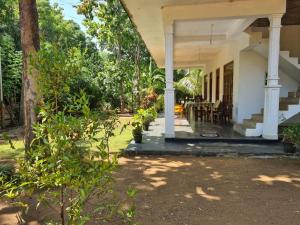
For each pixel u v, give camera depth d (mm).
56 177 2082
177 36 10836
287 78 9891
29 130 4715
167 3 7332
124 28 16828
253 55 9922
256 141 7730
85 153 2172
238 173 5426
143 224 3361
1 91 12906
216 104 12766
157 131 10461
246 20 8062
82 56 2469
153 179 5094
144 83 23094
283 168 5758
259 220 3469
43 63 2207
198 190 4520
